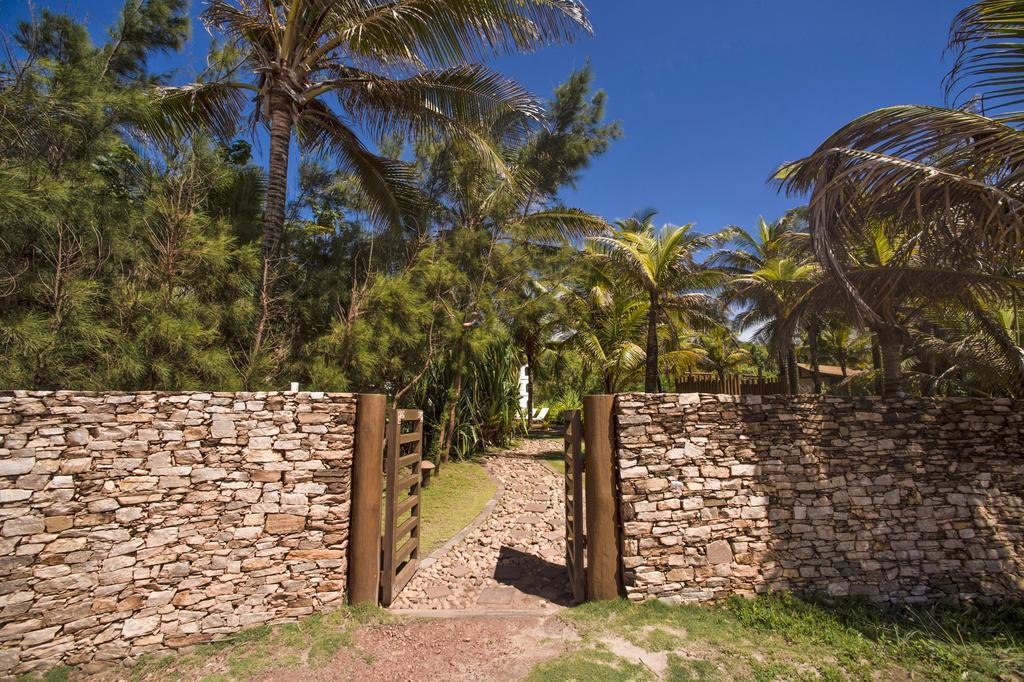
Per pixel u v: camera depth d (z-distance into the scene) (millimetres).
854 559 4797
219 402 4387
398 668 3768
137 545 3990
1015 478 5023
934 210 4867
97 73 5488
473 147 8672
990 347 7105
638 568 4688
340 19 6879
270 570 4348
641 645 3990
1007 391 7270
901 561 4816
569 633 4219
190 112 7973
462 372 11273
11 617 3539
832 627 4195
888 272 5680
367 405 4789
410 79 7965
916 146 4613
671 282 12805
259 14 7348
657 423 4891
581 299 15961
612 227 12844
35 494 3697
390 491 4918
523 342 17484
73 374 4441
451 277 9531
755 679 3537
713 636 4094
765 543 4797
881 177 4645
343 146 9164
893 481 4957
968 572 4816
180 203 5617
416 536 5906
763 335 19031
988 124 4246
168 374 4957
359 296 7562
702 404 4953
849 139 4859
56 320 4281
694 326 16094
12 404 3697
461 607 4848
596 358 15258
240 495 4348
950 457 5023
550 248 13164
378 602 4766
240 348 6445
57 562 3719
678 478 4820
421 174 11031
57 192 4270
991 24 4211
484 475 10508
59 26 5238
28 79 4406
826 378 23688
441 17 6816
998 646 3928
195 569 4141
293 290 7812
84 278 4758
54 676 3572
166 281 5328
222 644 4062
